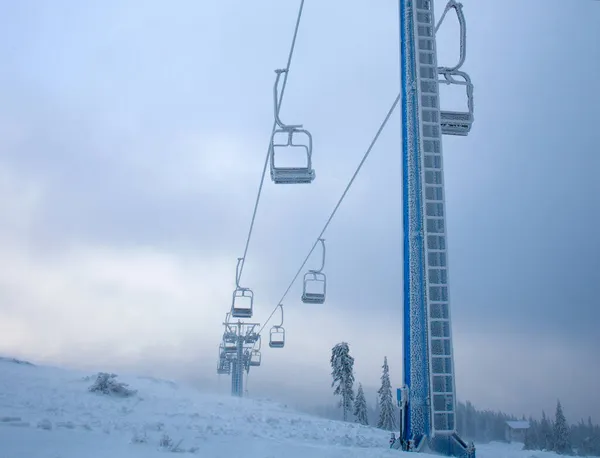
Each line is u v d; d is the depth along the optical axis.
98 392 17.95
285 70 14.85
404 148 12.16
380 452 8.85
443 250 11.47
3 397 13.33
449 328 11.23
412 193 11.77
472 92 12.81
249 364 61.22
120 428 9.66
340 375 56.97
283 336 45.97
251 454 7.84
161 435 9.13
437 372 11.07
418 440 10.94
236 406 23.11
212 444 8.62
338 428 17.31
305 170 14.41
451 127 12.66
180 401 19.48
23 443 7.45
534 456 13.69
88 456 6.88
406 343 11.55
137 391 20.08
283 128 14.59
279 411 25.38
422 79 12.12
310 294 29.25
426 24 12.38
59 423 9.38
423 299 11.30
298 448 8.56
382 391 55.06
